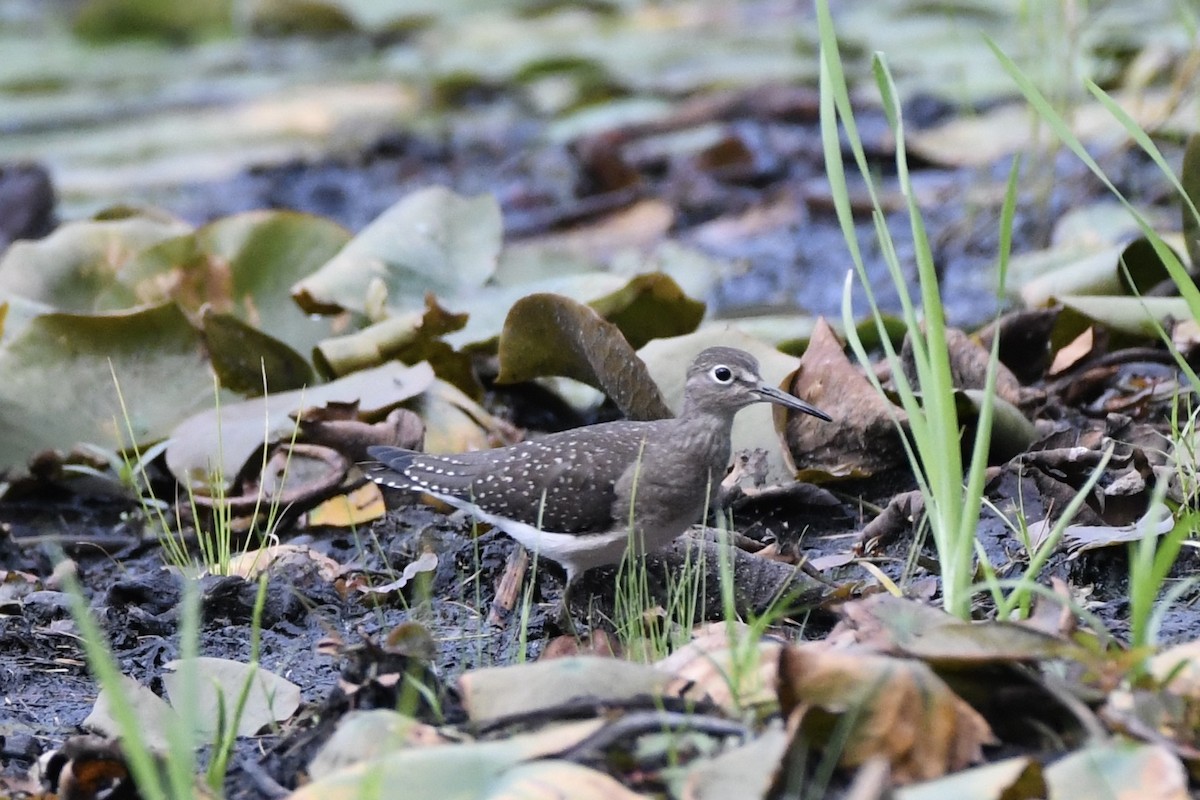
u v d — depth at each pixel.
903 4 32.78
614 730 6.45
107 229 15.00
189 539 11.62
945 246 18.77
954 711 6.37
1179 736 6.35
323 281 14.39
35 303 14.38
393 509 11.81
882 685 6.37
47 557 11.59
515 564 10.13
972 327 16.06
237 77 33.06
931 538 10.25
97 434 12.82
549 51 31.89
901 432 8.72
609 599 10.09
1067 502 10.11
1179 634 8.38
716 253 19.92
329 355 13.27
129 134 28.58
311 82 31.97
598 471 9.88
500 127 27.39
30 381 12.85
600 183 22.73
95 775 7.18
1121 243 15.89
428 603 9.59
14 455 12.64
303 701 8.22
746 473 11.22
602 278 14.06
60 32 38.81
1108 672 6.59
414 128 27.77
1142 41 24.25
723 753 6.24
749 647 6.86
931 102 24.45
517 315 11.79
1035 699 6.64
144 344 13.16
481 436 12.54
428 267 14.88
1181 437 9.88
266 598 9.88
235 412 12.47
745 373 10.29
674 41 32.38
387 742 6.61
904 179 8.14
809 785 6.26
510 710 6.88
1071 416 12.14
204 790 6.76
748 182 22.97
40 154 27.16
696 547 9.87
